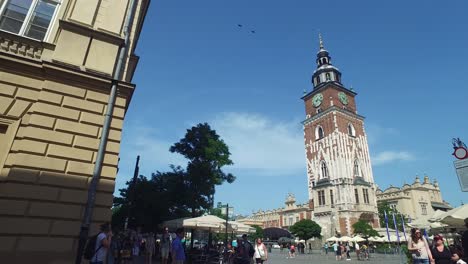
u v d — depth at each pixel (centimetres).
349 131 6862
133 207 2694
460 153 916
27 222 827
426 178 8525
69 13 1099
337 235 5816
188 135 2891
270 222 10600
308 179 7100
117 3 1201
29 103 945
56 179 894
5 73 937
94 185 926
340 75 7512
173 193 2778
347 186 6112
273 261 3047
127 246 1766
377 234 5238
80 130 970
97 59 1073
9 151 887
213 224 1823
